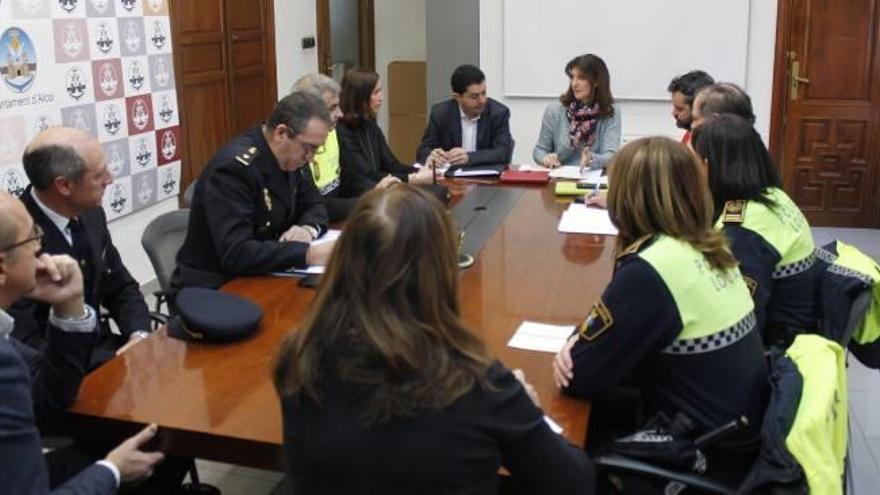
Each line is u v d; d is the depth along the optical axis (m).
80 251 2.36
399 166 4.10
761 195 2.31
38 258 1.67
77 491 1.46
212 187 2.57
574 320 2.13
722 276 1.78
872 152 5.54
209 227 2.57
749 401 1.76
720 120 2.37
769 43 5.45
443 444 1.12
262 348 1.98
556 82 5.73
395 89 8.18
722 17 5.43
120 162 4.32
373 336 1.12
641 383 1.85
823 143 5.58
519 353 1.94
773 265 2.26
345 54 7.91
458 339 1.17
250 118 5.86
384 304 1.14
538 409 1.23
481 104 4.38
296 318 2.17
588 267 2.58
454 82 4.36
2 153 3.50
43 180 2.19
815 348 1.85
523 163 5.93
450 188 3.75
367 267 1.15
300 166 2.77
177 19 4.89
